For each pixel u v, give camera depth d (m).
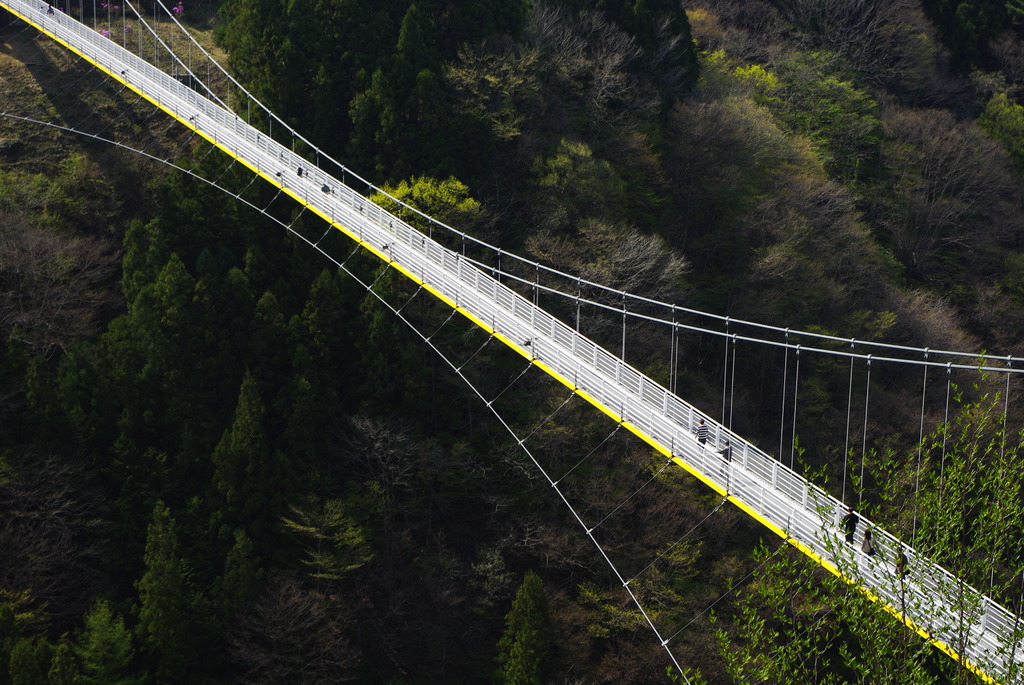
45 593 44.84
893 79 85.06
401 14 62.09
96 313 53.72
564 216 55.78
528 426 50.22
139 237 54.38
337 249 55.34
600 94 62.69
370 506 49.28
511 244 56.47
